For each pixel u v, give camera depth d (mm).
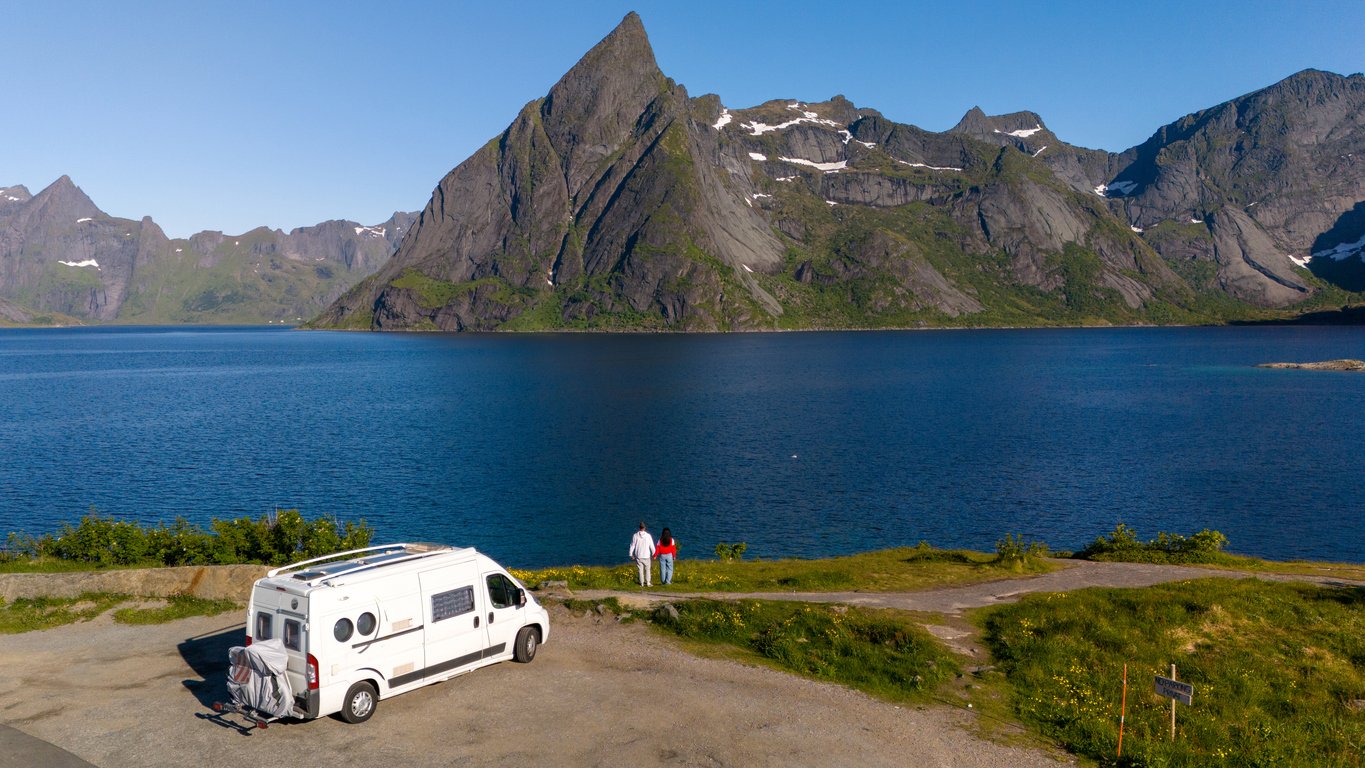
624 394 134375
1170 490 63500
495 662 19000
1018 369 191500
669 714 16734
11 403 124500
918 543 49281
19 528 51594
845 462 74312
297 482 64812
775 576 31109
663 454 77812
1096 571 32156
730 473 69062
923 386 149375
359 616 16016
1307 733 17562
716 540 49562
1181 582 27406
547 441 85312
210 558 27906
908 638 21250
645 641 21578
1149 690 19109
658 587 28250
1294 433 91500
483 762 14406
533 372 183000
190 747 14844
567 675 18875
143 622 22344
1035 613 23953
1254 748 16547
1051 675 19703
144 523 52656
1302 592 26125
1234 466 73000
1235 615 23703
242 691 15656
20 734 15281
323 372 190000
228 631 21656
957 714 17406
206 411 113188
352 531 29922
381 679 16344
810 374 176625
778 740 15633
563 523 52969
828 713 17062
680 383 154375
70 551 29016
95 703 16859
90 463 73188
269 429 94750
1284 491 63094
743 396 131375
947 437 89125
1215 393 134750
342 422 100688
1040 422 101188
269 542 28469
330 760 14406
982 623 23906
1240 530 52219
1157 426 97500
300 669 15305
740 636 21781
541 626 20266
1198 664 20578
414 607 17078
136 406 119688
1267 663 20797
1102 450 81188
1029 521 54406
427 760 14469
